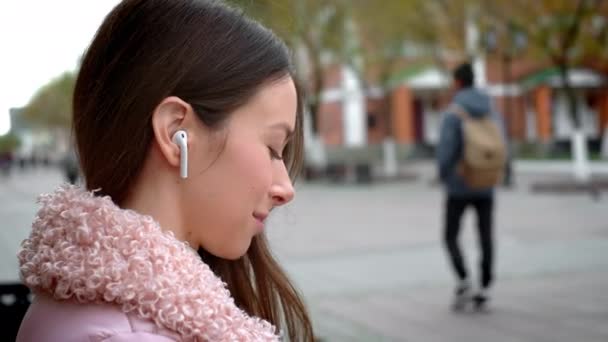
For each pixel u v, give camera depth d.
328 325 4.90
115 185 0.89
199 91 0.87
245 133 0.90
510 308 5.33
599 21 16.94
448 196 5.29
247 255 1.24
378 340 4.50
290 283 1.26
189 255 0.85
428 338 4.56
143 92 0.87
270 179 0.92
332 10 21.53
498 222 10.72
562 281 6.22
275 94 0.92
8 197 20.59
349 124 33.53
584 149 16.48
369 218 12.14
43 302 0.84
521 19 16.14
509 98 27.58
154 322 0.78
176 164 0.87
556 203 13.20
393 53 22.17
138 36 0.89
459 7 18.64
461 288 5.35
